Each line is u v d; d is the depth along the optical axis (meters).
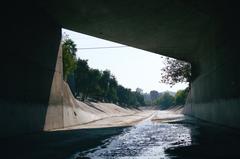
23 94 25.14
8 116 22.27
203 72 42.56
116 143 20.27
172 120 52.03
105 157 14.51
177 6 29.67
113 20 34.06
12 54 23.25
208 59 37.22
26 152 16.12
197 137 22.14
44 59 30.39
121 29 37.50
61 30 36.12
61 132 28.52
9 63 22.70
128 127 36.75
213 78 34.19
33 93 27.34
